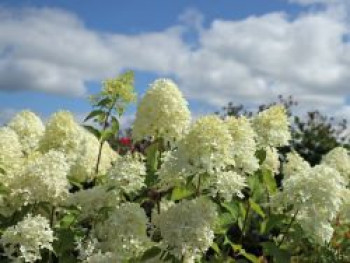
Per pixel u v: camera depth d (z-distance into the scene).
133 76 2.79
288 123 2.85
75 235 2.41
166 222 2.23
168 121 2.65
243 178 2.43
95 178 2.96
